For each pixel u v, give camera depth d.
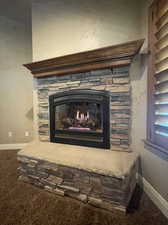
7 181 1.92
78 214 1.33
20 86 3.30
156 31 1.47
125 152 1.82
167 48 1.32
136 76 1.79
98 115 2.16
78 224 1.23
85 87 2.03
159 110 1.46
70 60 1.97
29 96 3.34
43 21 2.28
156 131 1.50
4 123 3.30
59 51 2.23
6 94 3.27
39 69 2.28
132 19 1.85
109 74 1.86
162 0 1.37
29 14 3.04
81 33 2.09
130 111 1.82
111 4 1.92
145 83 1.70
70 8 2.12
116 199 1.34
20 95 3.31
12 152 3.05
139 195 1.60
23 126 3.36
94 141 2.00
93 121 2.18
